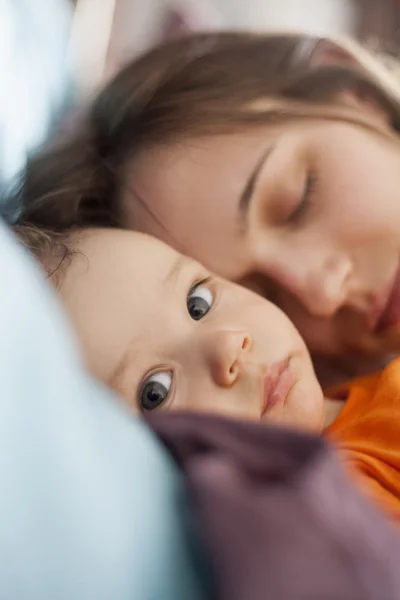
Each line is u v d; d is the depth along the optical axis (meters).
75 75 0.98
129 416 0.30
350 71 0.84
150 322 0.57
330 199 0.71
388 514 0.37
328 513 0.27
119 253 0.61
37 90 0.91
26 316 0.24
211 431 0.32
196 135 0.75
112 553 0.23
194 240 0.71
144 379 0.55
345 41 0.93
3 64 0.88
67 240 0.65
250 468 0.30
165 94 0.81
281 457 0.30
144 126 0.79
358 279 0.70
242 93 0.79
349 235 0.70
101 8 1.09
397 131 0.83
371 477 0.50
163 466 0.28
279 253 0.70
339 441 0.55
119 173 0.78
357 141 0.74
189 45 0.93
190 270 0.62
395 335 0.72
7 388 0.23
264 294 0.72
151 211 0.74
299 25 1.34
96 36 1.06
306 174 0.72
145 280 0.59
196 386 0.53
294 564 0.25
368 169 0.73
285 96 0.80
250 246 0.70
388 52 1.02
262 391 0.54
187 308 0.60
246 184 0.70
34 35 0.95
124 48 1.10
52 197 0.79
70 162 0.83
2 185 0.82
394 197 0.72
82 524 0.23
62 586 0.22
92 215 0.77
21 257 0.27
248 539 0.26
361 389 0.64
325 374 0.78
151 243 0.63
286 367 0.57
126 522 0.24
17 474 0.22
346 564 0.26
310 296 0.69
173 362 0.55
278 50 0.88
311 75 0.82
